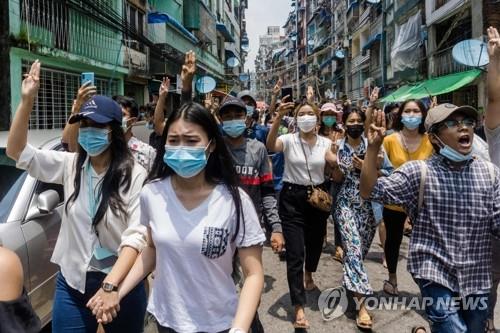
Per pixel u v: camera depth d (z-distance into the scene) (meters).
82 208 2.54
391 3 22.28
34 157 2.67
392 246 4.61
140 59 17.42
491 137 2.85
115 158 2.57
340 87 40.03
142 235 2.33
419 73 18.03
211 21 30.77
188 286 1.94
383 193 2.59
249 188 3.49
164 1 21.45
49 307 3.49
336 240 5.86
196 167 1.96
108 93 15.32
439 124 2.50
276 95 5.81
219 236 1.94
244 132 3.61
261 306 4.49
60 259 2.59
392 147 4.47
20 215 3.33
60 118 12.38
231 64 39.56
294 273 3.95
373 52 27.52
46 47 11.14
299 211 4.07
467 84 13.15
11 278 1.20
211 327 1.95
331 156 4.11
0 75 10.01
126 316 2.55
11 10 9.99
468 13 13.69
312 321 4.13
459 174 2.50
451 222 2.46
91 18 13.72
